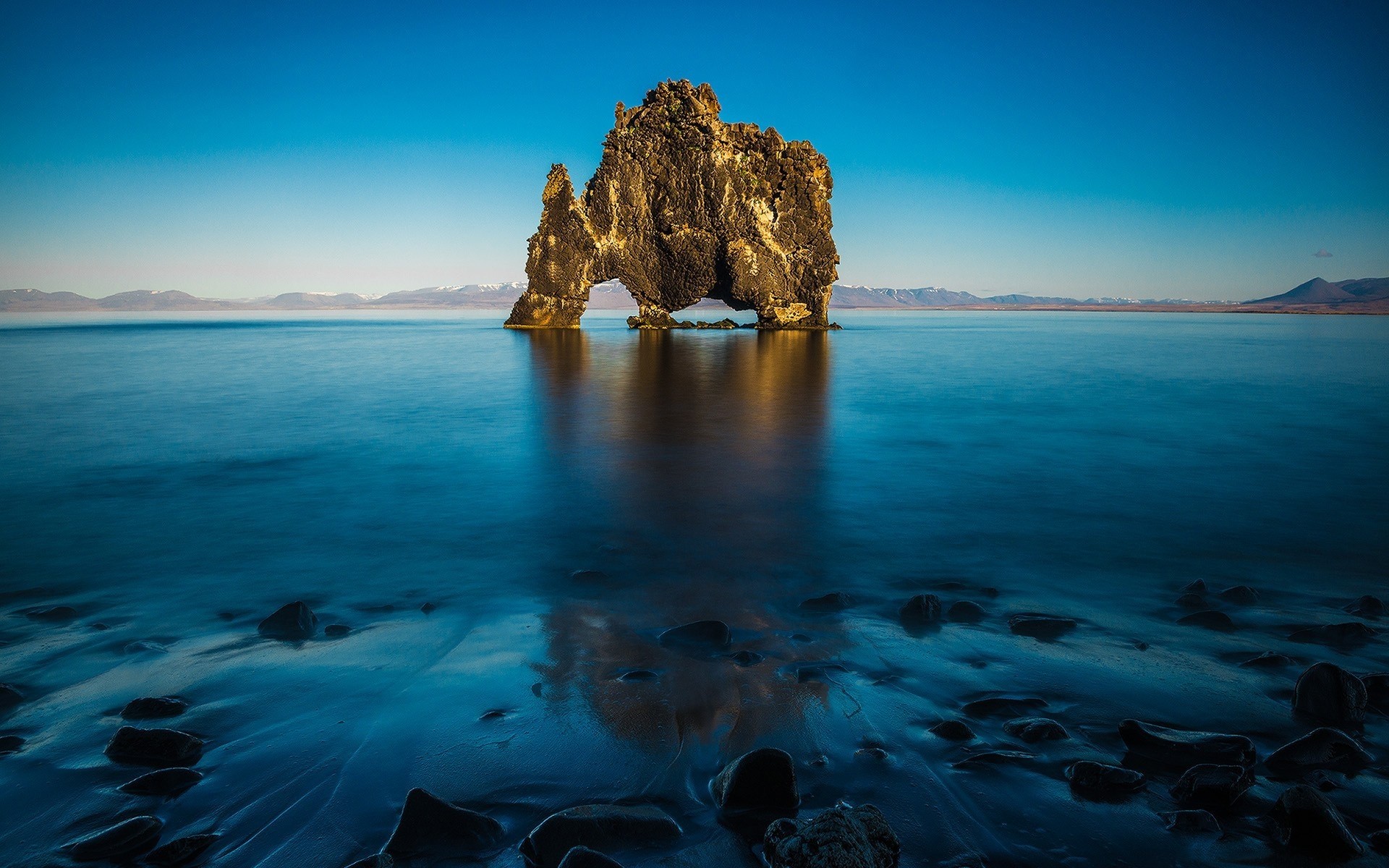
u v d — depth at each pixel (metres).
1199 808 3.32
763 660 4.86
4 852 3.07
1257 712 4.19
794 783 3.33
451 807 3.19
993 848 3.06
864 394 21.56
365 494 9.71
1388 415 17.55
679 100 60.06
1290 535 7.94
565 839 3.04
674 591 6.21
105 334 76.44
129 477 10.77
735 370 29.41
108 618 5.65
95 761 3.72
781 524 8.30
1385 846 3.04
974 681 4.58
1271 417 17.27
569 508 9.01
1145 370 31.20
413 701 4.32
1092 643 5.16
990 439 14.11
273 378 27.16
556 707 4.25
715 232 61.59
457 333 71.44
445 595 6.12
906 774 3.58
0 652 5.00
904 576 6.59
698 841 3.11
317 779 3.57
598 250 64.25
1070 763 3.66
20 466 11.53
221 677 4.63
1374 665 4.79
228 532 7.97
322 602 5.99
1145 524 8.38
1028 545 7.56
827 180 63.47
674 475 10.93
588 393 21.42
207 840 3.11
